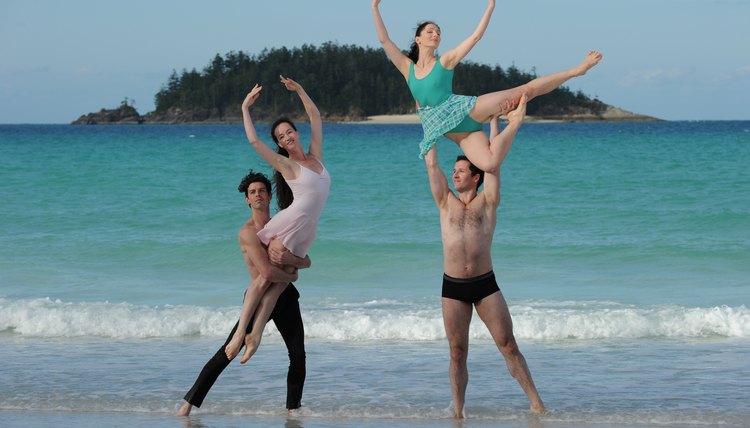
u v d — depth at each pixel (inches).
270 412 315.9
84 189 1217.4
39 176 1387.8
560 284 607.2
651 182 1296.8
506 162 1760.6
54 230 864.3
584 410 312.2
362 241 786.2
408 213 974.4
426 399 331.0
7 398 333.4
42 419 305.6
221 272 674.2
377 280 638.5
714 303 530.3
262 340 441.7
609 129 5182.1
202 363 393.4
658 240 788.0
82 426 296.4
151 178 1376.7
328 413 313.6
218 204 1059.9
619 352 409.1
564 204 1050.7
